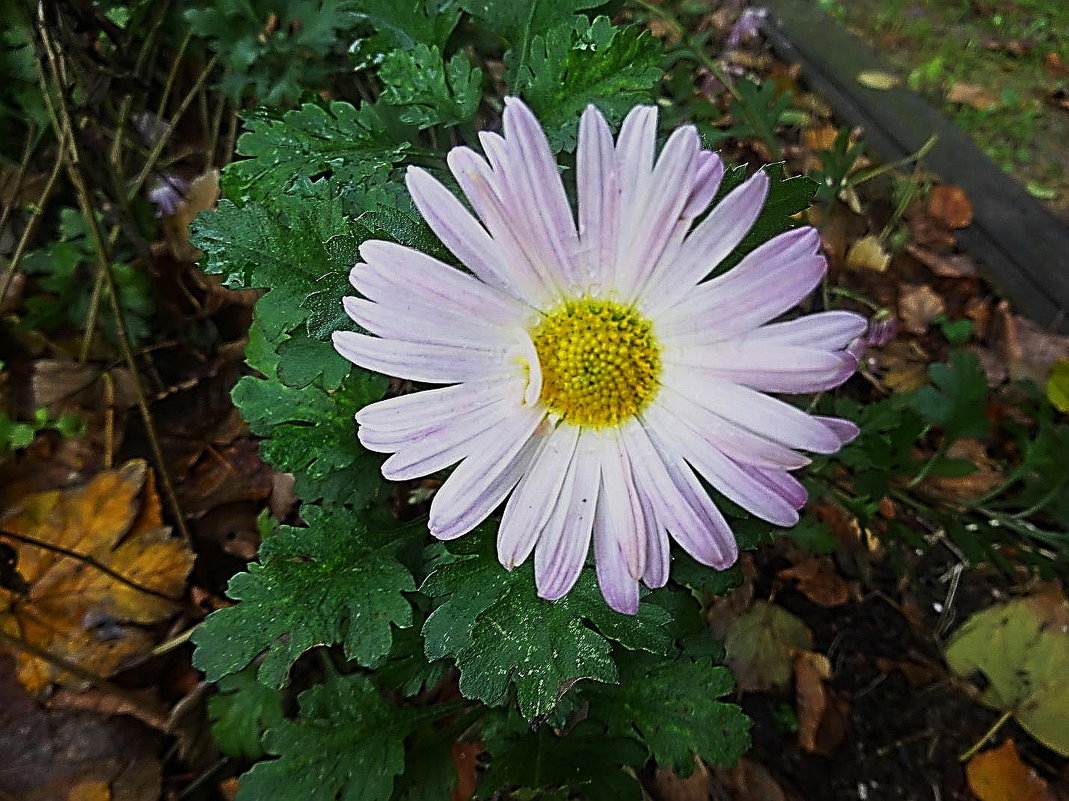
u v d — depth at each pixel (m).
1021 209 0.32
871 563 0.23
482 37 0.16
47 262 0.21
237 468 0.21
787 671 0.21
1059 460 0.19
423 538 0.14
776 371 0.09
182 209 0.21
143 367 0.21
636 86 0.12
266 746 0.14
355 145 0.13
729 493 0.10
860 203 0.31
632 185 0.09
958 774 0.20
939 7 0.44
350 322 0.11
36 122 0.21
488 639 0.11
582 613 0.11
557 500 0.11
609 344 0.10
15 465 0.20
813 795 0.19
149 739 0.18
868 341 0.24
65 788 0.17
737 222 0.09
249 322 0.22
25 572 0.18
